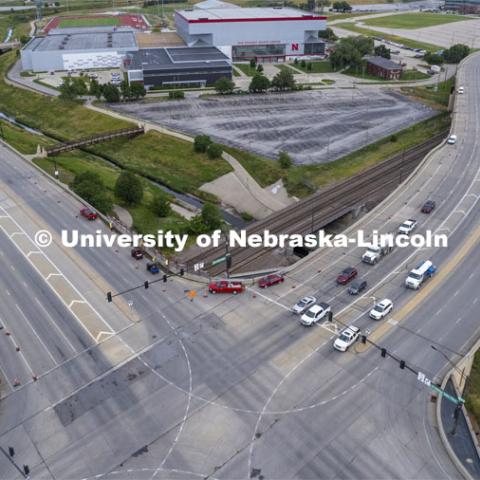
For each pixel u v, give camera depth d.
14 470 55.38
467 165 126.12
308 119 178.12
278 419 60.72
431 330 74.19
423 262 88.94
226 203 132.50
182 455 56.69
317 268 90.81
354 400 63.00
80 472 55.09
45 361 71.06
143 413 62.16
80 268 92.88
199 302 82.62
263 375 67.25
